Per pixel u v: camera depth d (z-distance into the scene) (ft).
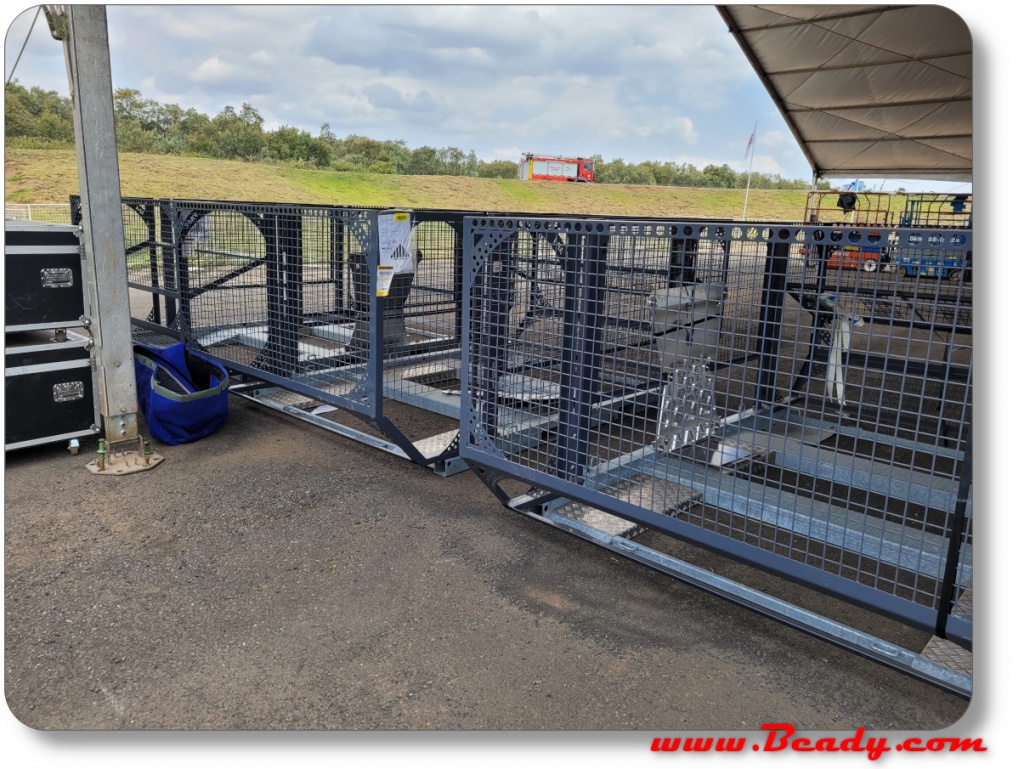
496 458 10.33
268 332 15.94
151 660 7.59
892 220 45.80
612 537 9.98
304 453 14.03
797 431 13.43
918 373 17.03
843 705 7.14
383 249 11.69
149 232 20.58
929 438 14.08
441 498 12.00
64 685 7.17
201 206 16.87
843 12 26.84
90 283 13.08
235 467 13.19
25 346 12.70
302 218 14.88
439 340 17.54
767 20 28.81
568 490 9.41
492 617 8.52
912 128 39.65
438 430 15.72
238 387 17.12
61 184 79.71
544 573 9.59
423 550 10.14
